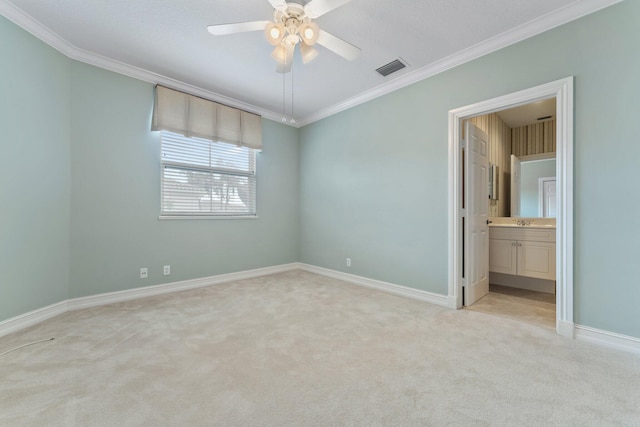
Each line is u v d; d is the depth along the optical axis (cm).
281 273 427
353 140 371
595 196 194
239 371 160
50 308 241
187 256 338
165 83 314
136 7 204
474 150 293
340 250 390
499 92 238
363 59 270
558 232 208
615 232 187
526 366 165
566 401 134
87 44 251
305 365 166
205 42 247
